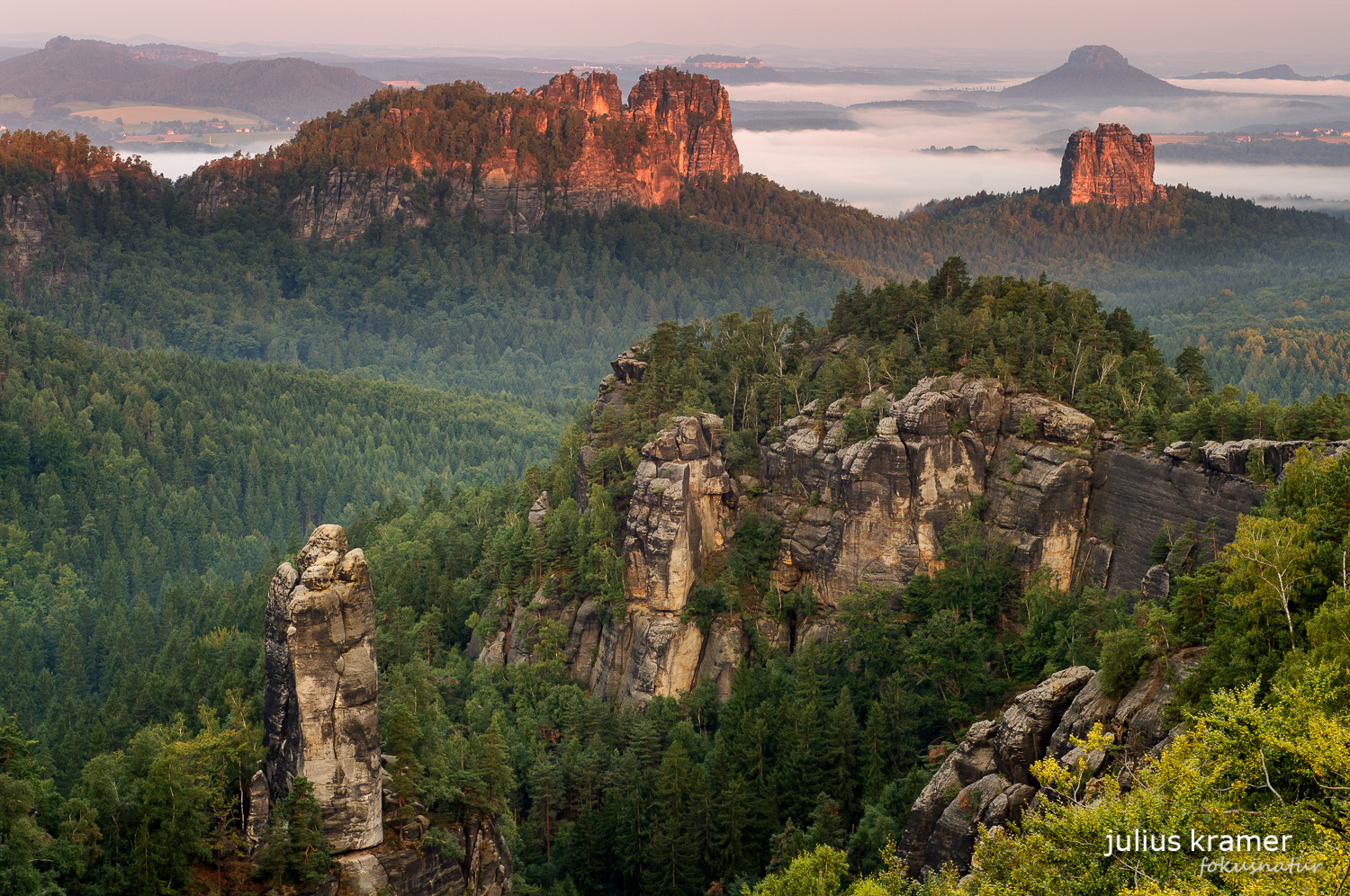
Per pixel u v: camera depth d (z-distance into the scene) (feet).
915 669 441.27
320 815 277.64
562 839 400.47
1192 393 516.73
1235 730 205.98
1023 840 210.59
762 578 515.50
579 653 522.88
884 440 482.69
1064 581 464.24
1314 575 280.10
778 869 359.05
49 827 275.39
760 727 413.80
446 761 328.90
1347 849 174.91
